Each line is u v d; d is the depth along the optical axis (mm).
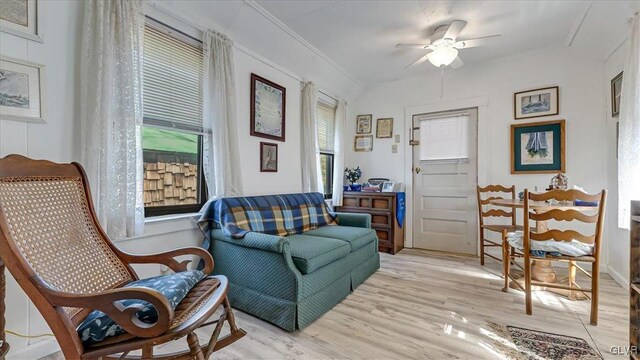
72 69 1620
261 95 2957
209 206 2332
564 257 1968
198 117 2375
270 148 3107
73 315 1128
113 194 1686
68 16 1604
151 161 2123
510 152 3475
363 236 2748
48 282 1054
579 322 1937
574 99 3127
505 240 2516
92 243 1341
